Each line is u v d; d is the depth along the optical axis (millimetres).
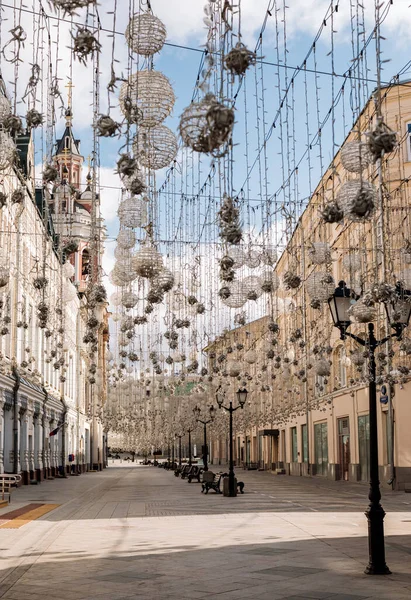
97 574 9664
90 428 68312
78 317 53000
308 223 23984
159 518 17328
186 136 5738
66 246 16062
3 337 29500
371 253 19734
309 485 33750
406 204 22359
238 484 27031
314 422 43531
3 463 30453
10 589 8711
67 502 23781
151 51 7086
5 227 26734
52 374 45062
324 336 27391
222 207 7926
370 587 8500
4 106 7840
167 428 47500
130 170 6875
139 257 10992
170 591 8484
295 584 8773
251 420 43594
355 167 8250
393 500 22797
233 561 10594
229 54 5613
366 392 32500
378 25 7102
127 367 29297
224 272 11805
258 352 28172
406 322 11016
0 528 15414
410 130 26500
